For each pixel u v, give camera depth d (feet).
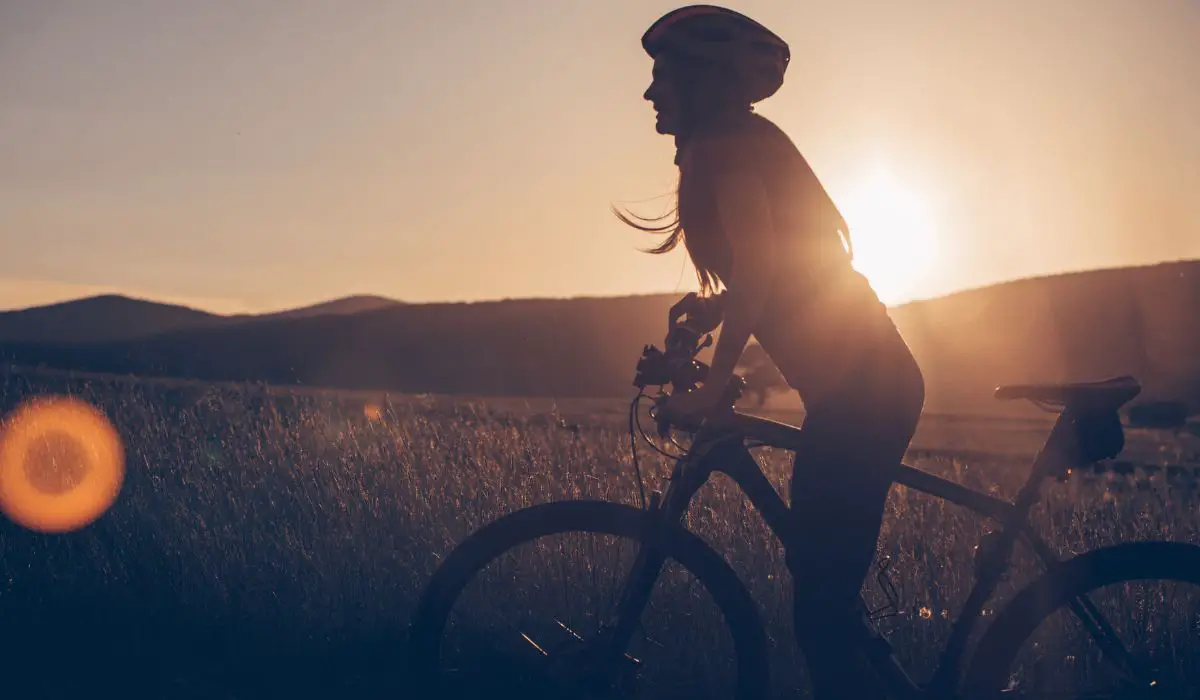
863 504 10.39
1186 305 261.85
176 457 19.98
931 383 223.71
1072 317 264.31
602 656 10.84
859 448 10.34
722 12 10.51
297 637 14.11
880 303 10.73
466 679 11.64
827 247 10.44
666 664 13.14
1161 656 11.57
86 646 13.85
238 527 16.85
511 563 12.87
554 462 19.85
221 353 233.96
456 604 12.46
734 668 13.19
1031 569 14.84
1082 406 10.66
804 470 10.45
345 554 15.74
